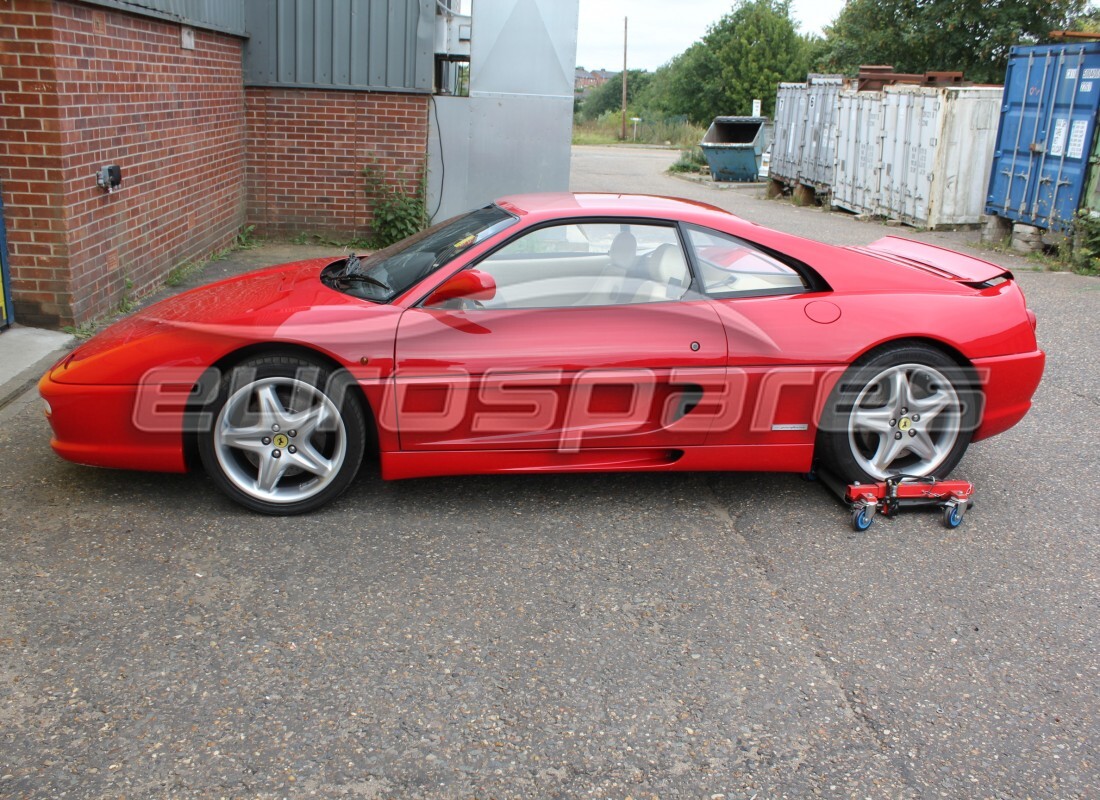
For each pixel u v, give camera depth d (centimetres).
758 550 380
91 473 429
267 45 1049
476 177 1117
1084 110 1133
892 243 515
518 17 1067
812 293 414
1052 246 1235
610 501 425
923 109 1536
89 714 262
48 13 579
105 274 681
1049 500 441
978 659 307
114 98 686
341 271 454
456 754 253
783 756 257
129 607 317
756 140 2819
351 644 302
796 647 311
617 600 337
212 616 314
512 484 440
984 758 259
